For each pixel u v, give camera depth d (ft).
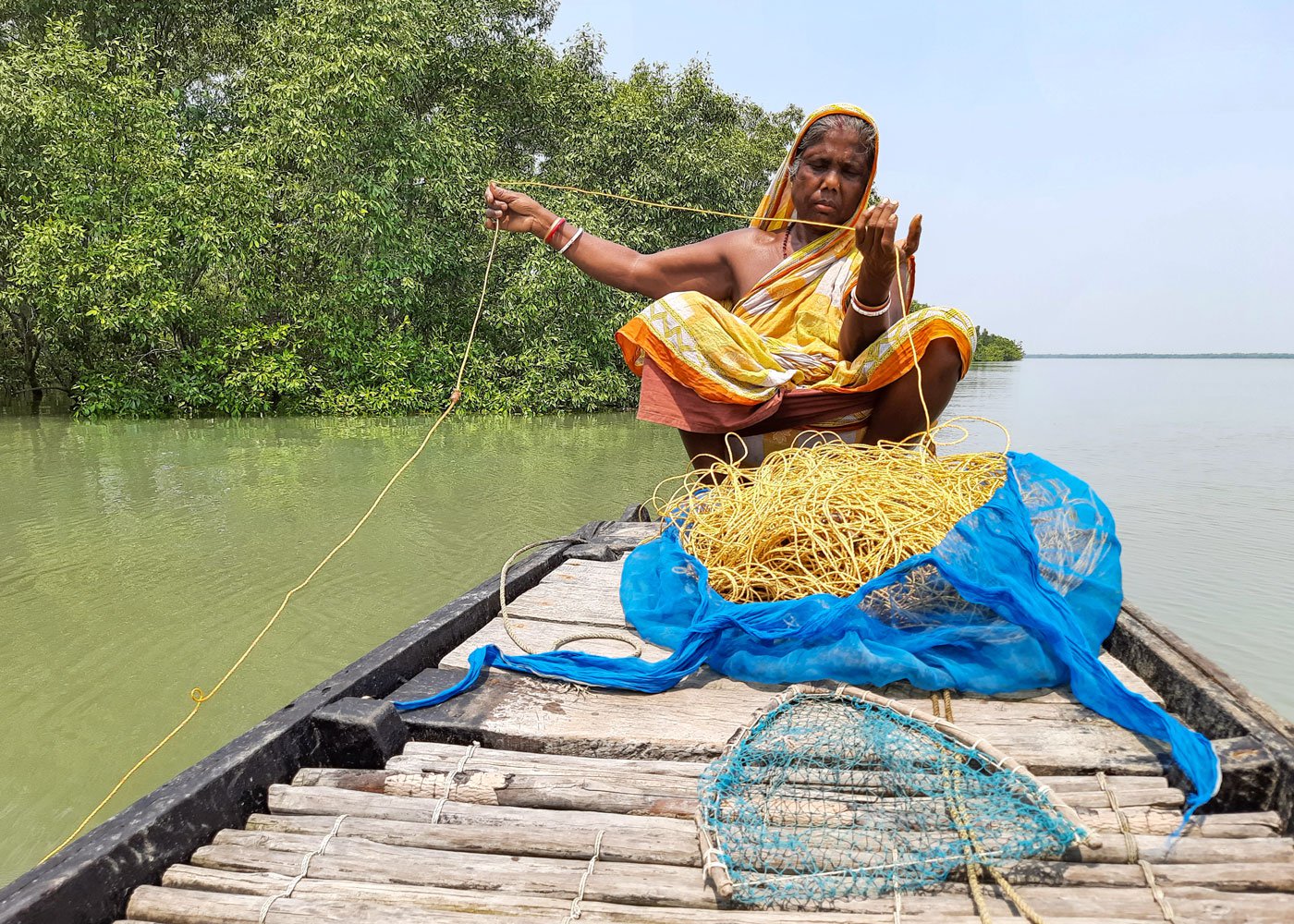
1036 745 5.98
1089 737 6.10
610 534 13.20
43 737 11.53
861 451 8.76
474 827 5.15
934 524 7.57
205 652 14.33
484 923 4.38
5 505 24.47
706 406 11.23
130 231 43.88
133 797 10.23
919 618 7.22
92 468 30.30
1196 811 5.40
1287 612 16.71
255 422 45.62
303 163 47.60
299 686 13.20
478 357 53.67
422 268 51.29
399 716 6.38
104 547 20.29
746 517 7.97
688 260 12.94
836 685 6.93
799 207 11.84
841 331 10.95
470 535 22.06
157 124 46.32
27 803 10.11
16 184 44.96
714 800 5.27
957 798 5.06
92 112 44.04
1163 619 16.34
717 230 59.41
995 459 8.25
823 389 10.98
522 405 51.85
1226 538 22.68
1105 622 7.32
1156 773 5.69
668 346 11.03
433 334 55.31
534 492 27.43
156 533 21.54
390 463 32.48
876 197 44.09
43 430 41.29
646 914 4.42
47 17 48.37
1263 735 5.57
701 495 8.84
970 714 6.50
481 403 51.65
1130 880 4.62
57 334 47.73
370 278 49.49
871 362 10.57
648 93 63.72
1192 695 6.52
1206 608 16.92
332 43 47.50
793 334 11.81
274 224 49.19
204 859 4.96
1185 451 40.63
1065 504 7.52
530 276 53.06
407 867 4.83
